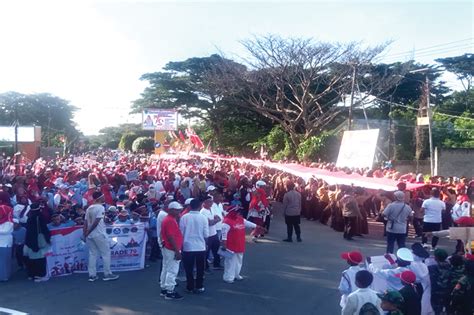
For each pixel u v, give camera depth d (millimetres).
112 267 12312
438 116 48156
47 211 12000
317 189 21438
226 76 46062
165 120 54688
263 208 16531
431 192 15023
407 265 7910
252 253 14562
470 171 33594
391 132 41250
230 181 19734
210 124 57469
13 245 12070
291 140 44812
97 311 9203
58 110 84625
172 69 57188
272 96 47219
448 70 60000
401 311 6254
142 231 12602
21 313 9008
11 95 81875
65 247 11938
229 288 10852
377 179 18266
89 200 14703
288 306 9609
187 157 39812
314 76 44062
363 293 6242
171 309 9367
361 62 43250
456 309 7352
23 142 50562
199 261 10445
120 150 73875
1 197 12516
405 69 45062
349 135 22281
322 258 13906
